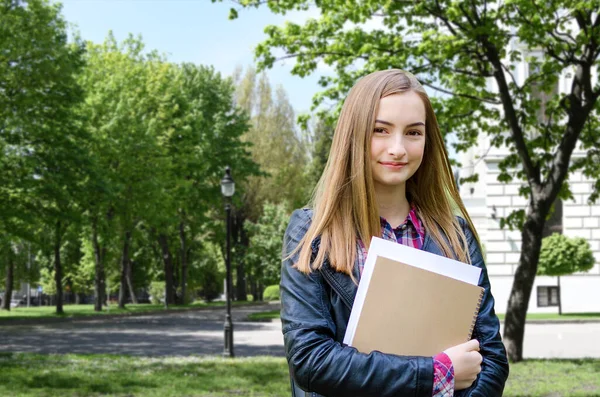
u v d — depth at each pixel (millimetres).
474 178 14375
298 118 12500
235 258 51469
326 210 1764
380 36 12508
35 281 52531
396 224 1847
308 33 12352
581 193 27828
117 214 34812
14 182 23703
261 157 48844
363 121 1771
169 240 51062
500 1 11969
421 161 1937
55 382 10094
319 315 1665
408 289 1629
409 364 1540
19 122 23672
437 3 11797
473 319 1663
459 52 12414
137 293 69750
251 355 16062
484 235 29453
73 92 25156
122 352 16781
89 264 48344
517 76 23781
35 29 23703
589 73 12312
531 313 28219
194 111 41656
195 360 13930
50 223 25516
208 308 45562
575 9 11336
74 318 32812
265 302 55031
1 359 13602
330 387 1557
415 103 1790
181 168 39750
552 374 10875
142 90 38500
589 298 28219
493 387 1659
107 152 33312
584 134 13898
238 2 11977
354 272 1704
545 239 27078
